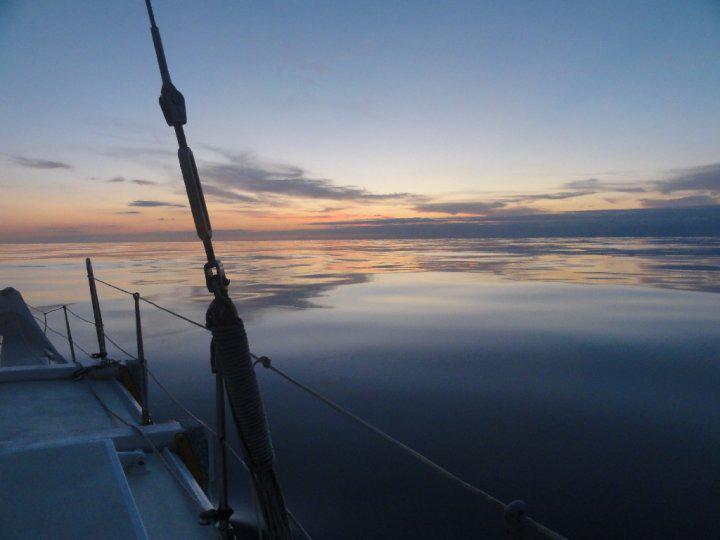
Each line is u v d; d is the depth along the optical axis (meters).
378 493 9.52
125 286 62.94
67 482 1.71
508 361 22.72
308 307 42.69
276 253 168.38
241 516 6.43
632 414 15.17
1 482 1.71
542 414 15.19
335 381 19.33
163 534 2.64
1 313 8.87
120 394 5.04
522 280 65.31
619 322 33.59
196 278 72.75
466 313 38.50
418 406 16.00
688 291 50.44
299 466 10.80
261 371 20.91
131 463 3.28
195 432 3.63
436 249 181.88
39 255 172.62
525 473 10.86
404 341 27.59
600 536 8.39
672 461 11.50
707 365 21.45
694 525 8.71
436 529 8.27
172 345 27.34
